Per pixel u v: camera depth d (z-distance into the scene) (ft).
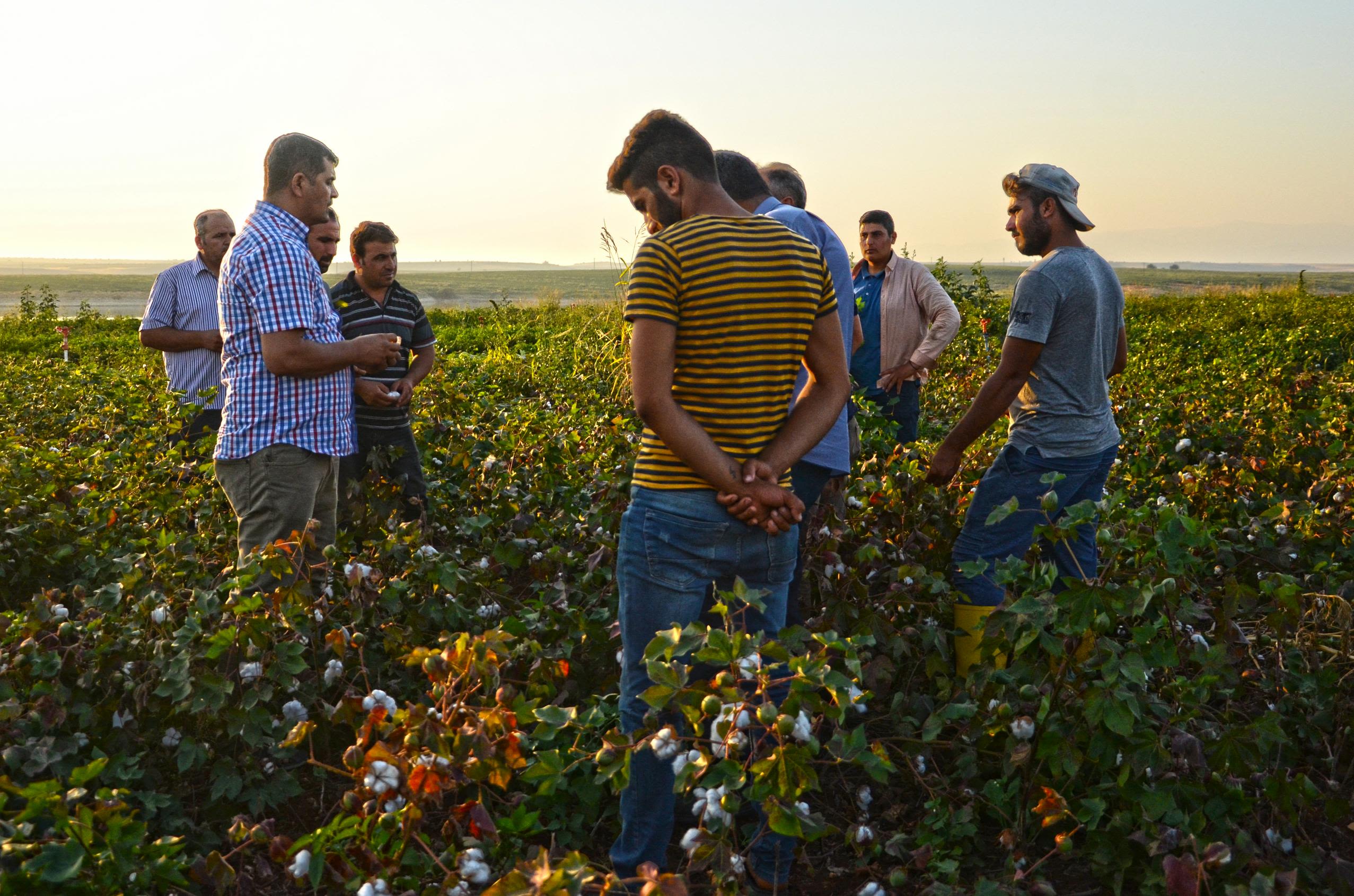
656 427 7.66
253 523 12.46
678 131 8.19
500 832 8.52
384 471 16.15
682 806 9.59
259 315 11.85
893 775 10.18
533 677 9.67
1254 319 74.49
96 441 21.91
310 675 10.53
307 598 10.29
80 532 15.05
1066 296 11.35
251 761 9.46
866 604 11.11
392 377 16.58
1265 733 8.71
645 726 7.52
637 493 8.15
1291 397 25.07
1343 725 10.33
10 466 16.55
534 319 81.10
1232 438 18.35
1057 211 11.80
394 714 7.47
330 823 9.14
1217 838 8.57
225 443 12.34
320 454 12.55
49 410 26.45
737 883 7.49
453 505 17.65
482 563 13.46
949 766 10.06
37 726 9.21
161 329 18.95
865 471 14.82
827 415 8.21
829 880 8.96
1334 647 11.02
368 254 16.53
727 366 7.73
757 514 7.80
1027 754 8.70
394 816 7.49
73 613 12.85
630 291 7.71
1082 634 9.00
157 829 8.90
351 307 16.75
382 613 11.53
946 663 10.62
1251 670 11.37
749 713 7.19
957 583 12.09
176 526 15.49
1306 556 13.30
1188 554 9.03
